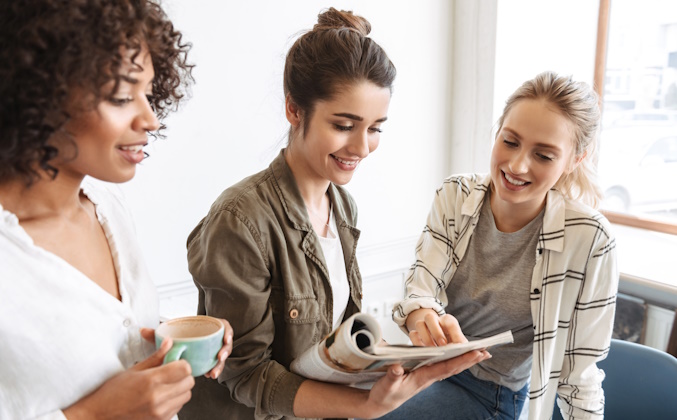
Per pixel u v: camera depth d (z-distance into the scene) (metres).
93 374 0.67
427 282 1.30
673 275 2.20
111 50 0.59
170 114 1.93
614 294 1.19
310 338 1.02
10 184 0.64
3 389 0.62
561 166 1.11
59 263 0.65
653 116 2.55
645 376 1.43
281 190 1.01
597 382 1.25
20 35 0.55
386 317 2.83
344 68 0.88
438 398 1.38
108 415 0.63
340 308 1.13
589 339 1.22
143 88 0.66
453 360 0.84
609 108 2.71
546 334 1.19
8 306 0.60
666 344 2.15
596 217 1.15
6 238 0.61
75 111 0.60
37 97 0.56
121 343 0.72
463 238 1.29
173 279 2.06
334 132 0.93
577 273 1.17
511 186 1.13
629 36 2.58
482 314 1.31
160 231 2.00
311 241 1.02
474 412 1.34
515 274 1.23
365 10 2.38
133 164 0.68
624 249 2.47
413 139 2.72
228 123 2.08
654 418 1.41
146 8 0.66
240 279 0.93
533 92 1.09
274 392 0.92
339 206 1.16
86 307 0.67
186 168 2.01
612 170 2.76
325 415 0.90
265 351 0.98
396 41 2.52
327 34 0.91
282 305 1.00
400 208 2.76
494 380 1.34
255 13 2.07
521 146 1.09
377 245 2.71
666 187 2.56
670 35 2.43
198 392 1.05
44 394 0.64
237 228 0.92
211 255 0.92
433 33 2.65
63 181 0.68
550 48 2.67
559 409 1.47
